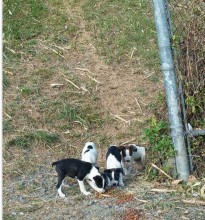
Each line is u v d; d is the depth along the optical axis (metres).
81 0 12.65
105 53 11.23
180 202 6.96
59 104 9.72
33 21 11.93
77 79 10.45
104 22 12.05
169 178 7.51
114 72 10.77
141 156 8.06
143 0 12.69
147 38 11.66
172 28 7.84
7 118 9.29
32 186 7.57
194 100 7.73
